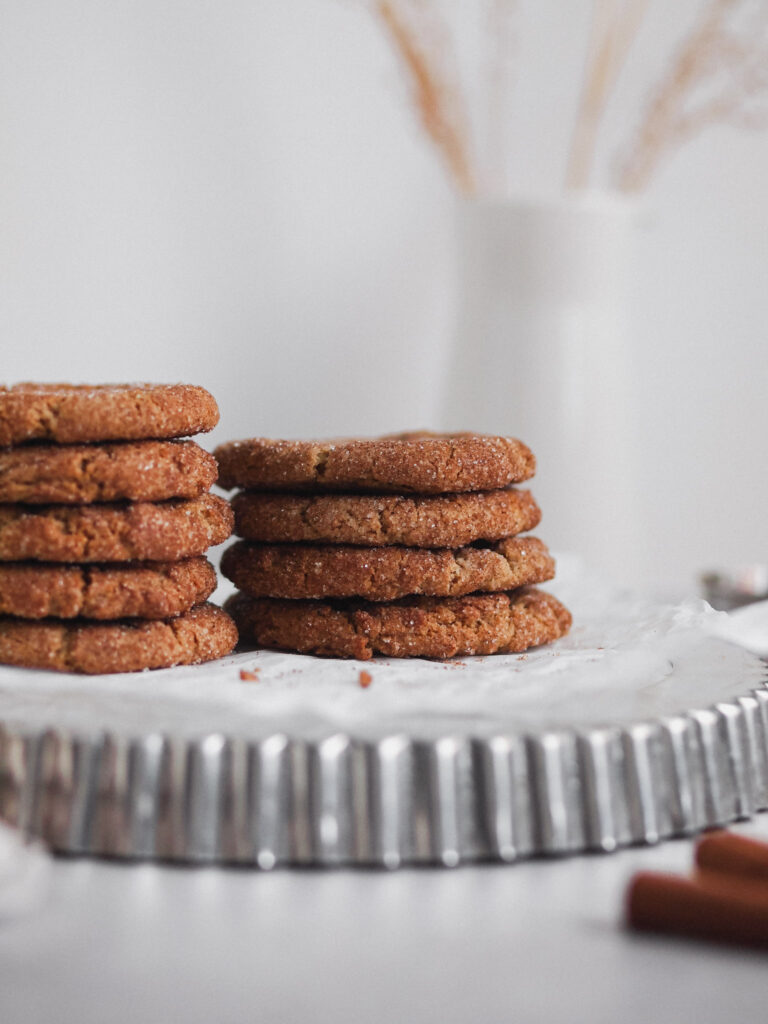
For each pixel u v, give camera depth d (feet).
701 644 1.43
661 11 2.48
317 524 1.40
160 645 1.31
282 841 1.13
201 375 2.48
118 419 1.30
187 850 1.13
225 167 2.43
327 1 2.43
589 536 2.13
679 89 2.26
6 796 1.15
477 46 2.48
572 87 2.50
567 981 1.01
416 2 2.25
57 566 1.31
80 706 1.20
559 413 2.10
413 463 1.38
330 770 1.12
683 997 1.00
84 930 1.05
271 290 2.48
